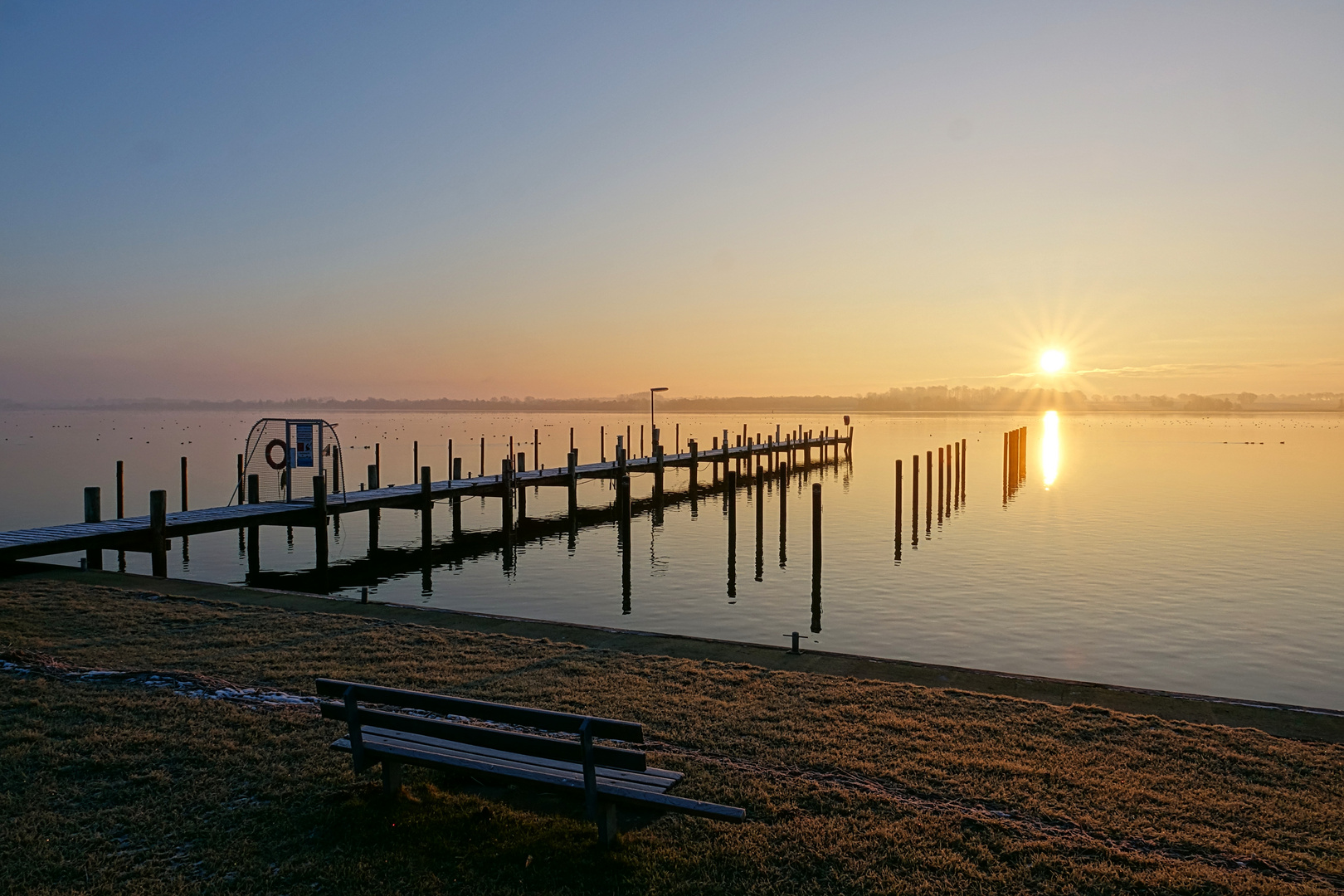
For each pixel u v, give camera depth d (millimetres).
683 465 55969
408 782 7465
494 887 5844
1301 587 27297
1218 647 20422
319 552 27797
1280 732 9398
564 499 56000
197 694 9742
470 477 40188
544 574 30219
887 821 6863
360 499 30234
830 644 20625
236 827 6672
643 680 10836
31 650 11797
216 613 14477
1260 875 6219
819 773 7930
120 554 32812
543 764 6816
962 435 136375
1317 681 17859
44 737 8281
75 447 103375
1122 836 6836
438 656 11906
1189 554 33406
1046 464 79188
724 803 7129
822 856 6266
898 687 10648
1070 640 21000
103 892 5758
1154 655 19688
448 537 39312
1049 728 9273
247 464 33062
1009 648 20297
